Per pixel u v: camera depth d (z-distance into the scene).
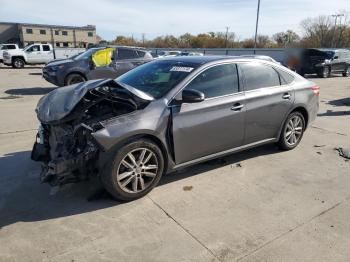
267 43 66.12
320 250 2.97
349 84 17.06
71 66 11.30
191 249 2.96
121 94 3.96
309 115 5.57
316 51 21.56
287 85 5.13
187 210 3.58
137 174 3.68
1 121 7.32
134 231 3.20
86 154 3.40
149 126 3.62
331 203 3.80
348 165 4.96
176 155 3.94
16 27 87.31
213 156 4.37
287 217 3.49
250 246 3.01
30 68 26.64
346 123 7.75
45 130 4.07
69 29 91.31
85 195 3.85
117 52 11.85
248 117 4.55
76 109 3.63
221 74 4.35
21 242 3.01
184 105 3.91
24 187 4.06
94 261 2.79
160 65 4.63
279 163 4.95
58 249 2.92
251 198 3.87
